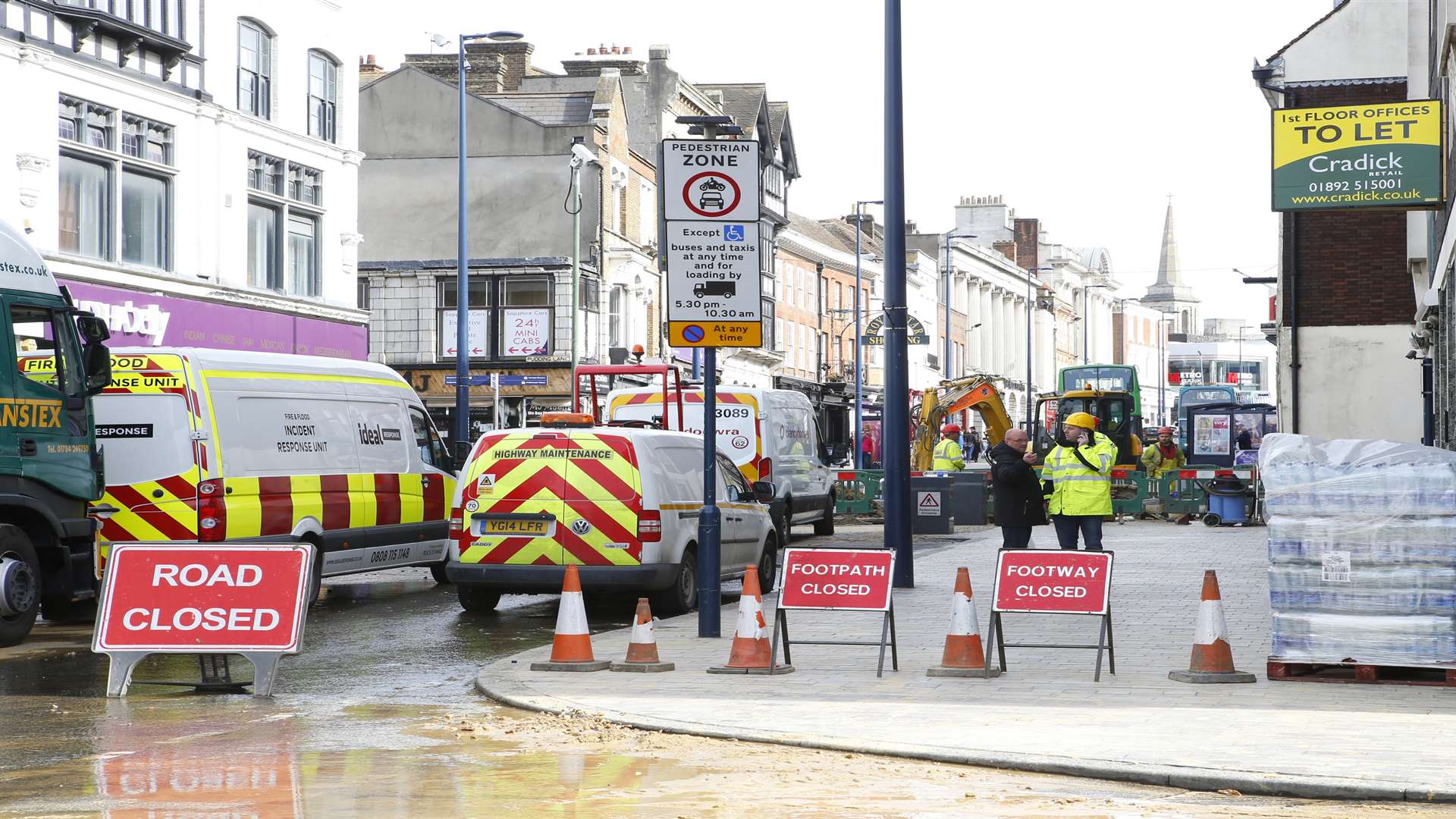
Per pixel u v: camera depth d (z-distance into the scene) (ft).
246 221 124.98
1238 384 534.37
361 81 214.07
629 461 58.75
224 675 43.60
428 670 46.47
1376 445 41.55
